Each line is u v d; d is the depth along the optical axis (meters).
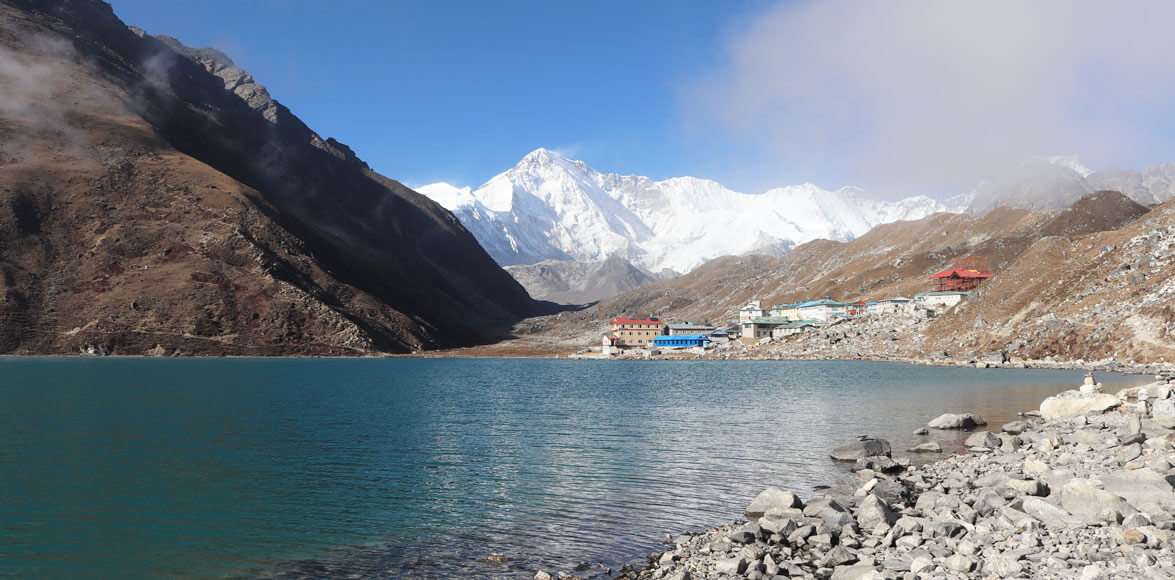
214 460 55.25
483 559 30.88
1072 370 143.62
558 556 30.95
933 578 21.98
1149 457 34.47
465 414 87.62
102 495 43.31
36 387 121.94
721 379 152.00
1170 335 139.50
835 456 52.69
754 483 44.75
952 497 32.72
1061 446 42.75
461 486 45.28
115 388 122.69
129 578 29.36
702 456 54.97
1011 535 25.95
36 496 43.09
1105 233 189.62
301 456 56.94
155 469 51.62
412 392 123.62
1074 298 172.38
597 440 64.38
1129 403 55.75
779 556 27.95
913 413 81.44
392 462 54.12
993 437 53.84
